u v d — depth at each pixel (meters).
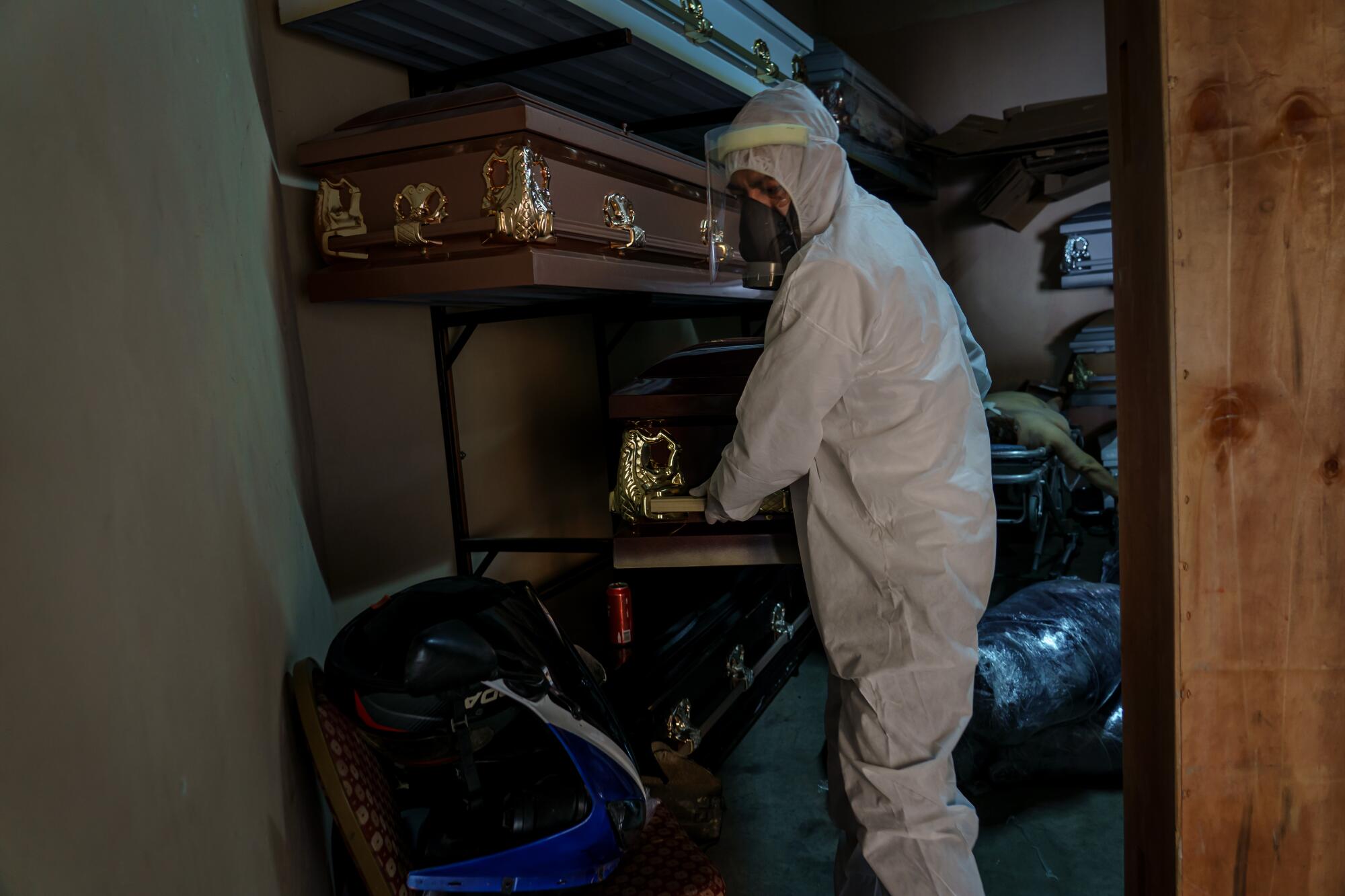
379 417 2.05
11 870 0.45
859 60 5.40
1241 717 1.12
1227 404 1.08
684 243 2.18
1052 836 2.12
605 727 1.30
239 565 0.99
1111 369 4.82
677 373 2.02
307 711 1.14
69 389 0.60
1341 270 1.03
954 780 1.58
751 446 1.53
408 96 2.13
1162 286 1.09
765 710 2.75
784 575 2.93
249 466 1.11
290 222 1.76
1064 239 4.97
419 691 1.11
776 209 1.61
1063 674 2.34
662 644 2.18
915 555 1.51
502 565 2.59
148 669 0.69
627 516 1.92
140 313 0.77
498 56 2.03
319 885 1.21
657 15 2.06
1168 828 1.18
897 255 1.55
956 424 1.57
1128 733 1.34
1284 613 1.10
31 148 0.58
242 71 1.43
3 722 0.47
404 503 2.13
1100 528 4.70
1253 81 1.03
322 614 1.60
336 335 1.91
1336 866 1.12
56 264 0.60
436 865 1.22
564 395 2.95
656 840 1.41
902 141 4.40
